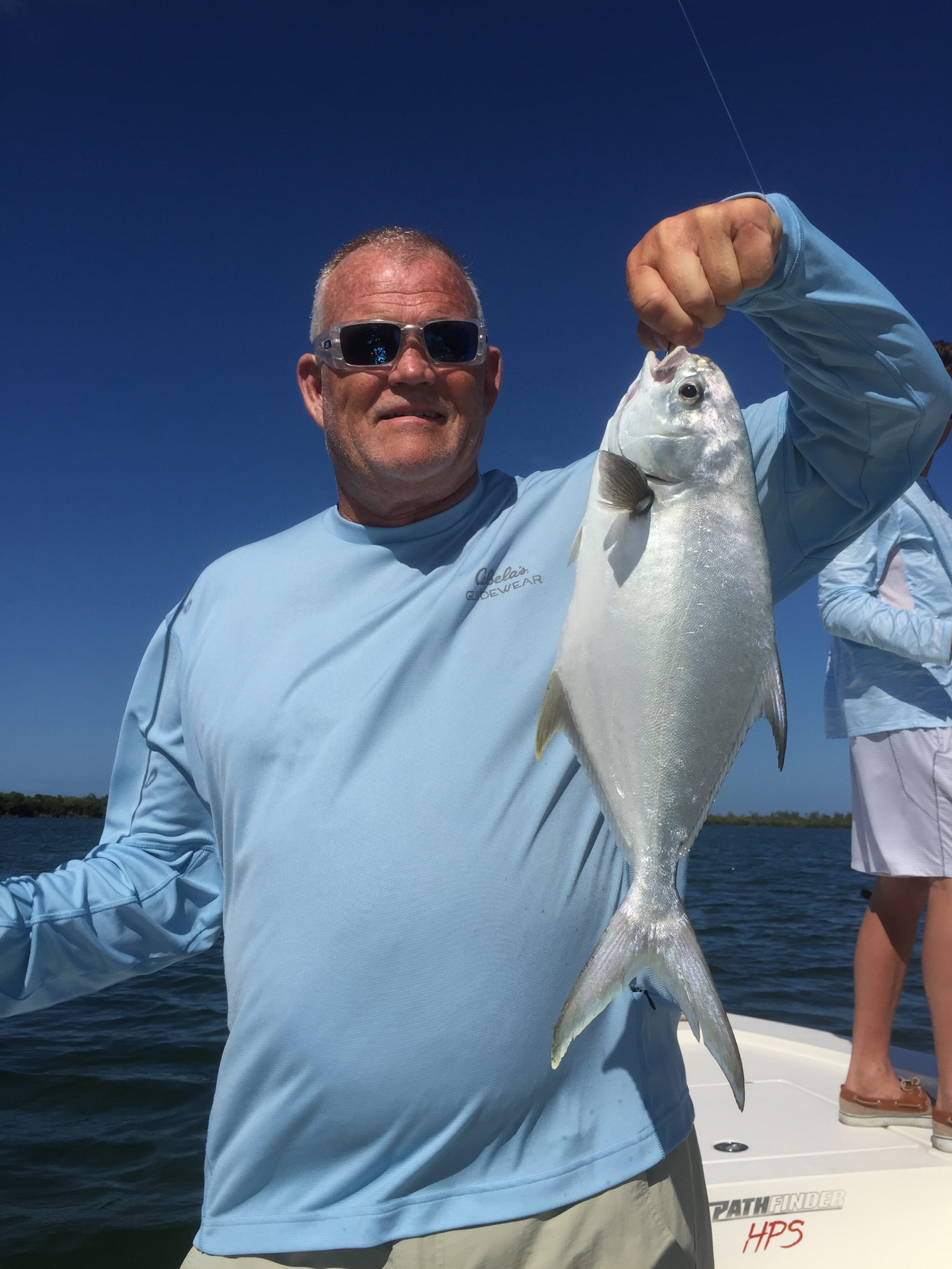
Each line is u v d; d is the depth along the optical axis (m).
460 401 1.94
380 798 1.69
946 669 2.87
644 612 1.61
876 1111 3.01
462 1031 1.56
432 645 1.80
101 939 1.90
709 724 1.59
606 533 1.64
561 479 2.04
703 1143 2.89
